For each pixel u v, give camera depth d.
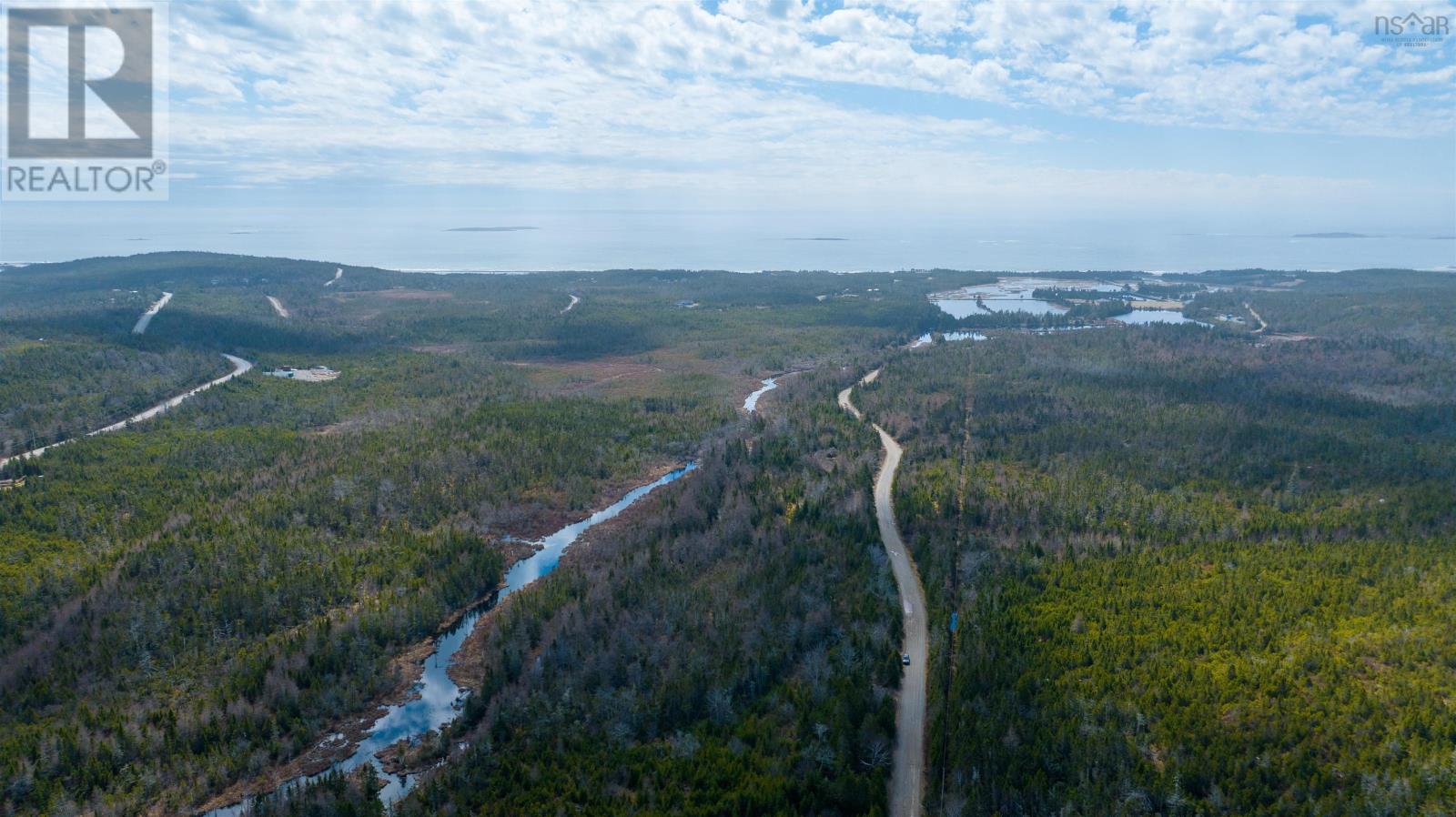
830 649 96.38
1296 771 71.88
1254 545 115.94
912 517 130.50
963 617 101.31
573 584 115.62
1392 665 85.31
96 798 79.31
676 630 102.44
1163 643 91.62
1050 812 70.44
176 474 148.38
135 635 99.94
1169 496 137.75
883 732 81.69
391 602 112.12
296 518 132.00
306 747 89.06
